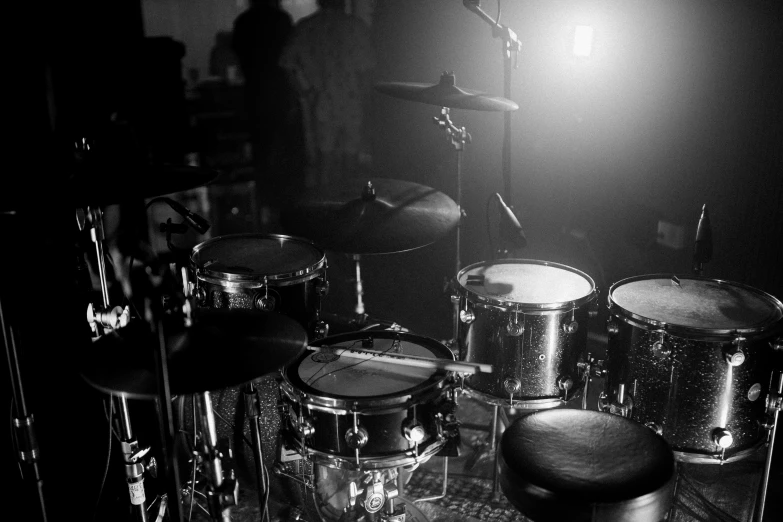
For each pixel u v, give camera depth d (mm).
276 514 2430
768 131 2674
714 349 1956
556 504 1613
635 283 2422
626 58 3035
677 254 3080
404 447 1946
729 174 2832
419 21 3396
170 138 3053
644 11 2934
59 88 2303
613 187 3230
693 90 2869
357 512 2146
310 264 2426
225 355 1497
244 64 3309
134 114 2822
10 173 1943
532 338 2205
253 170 3490
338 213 2541
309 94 3496
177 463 1525
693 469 2588
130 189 1786
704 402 2008
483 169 3471
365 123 3613
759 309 2166
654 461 1741
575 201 3352
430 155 3570
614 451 1786
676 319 2072
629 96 3070
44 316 2115
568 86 3201
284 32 3354
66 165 1959
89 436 2293
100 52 2527
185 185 1855
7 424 2039
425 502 2494
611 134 3170
